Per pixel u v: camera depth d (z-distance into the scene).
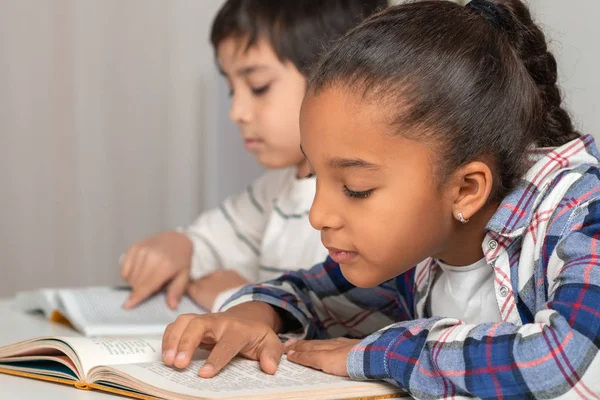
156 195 2.18
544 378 0.72
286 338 0.99
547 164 0.87
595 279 0.75
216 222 1.72
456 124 0.81
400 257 0.83
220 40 1.52
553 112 0.95
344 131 0.80
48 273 2.18
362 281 0.84
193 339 0.85
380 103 0.80
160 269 1.47
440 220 0.84
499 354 0.74
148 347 0.91
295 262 1.47
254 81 1.49
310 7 1.48
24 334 1.24
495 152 0.85
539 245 0.84
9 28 2.12
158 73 2.15
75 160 2.16
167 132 2.16
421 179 0.81
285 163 1.52
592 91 1.40
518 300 0.87
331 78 0.82
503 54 0.87
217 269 1.68
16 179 2.15
